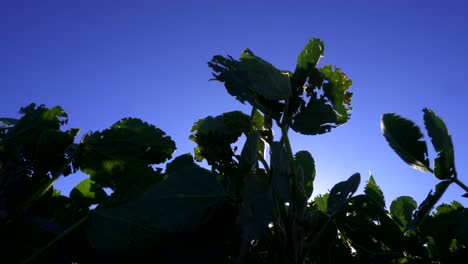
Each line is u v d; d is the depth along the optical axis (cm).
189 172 34
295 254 37
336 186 47
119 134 42
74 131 42
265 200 34
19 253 33
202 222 32
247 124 46
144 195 32
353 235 44
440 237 43
